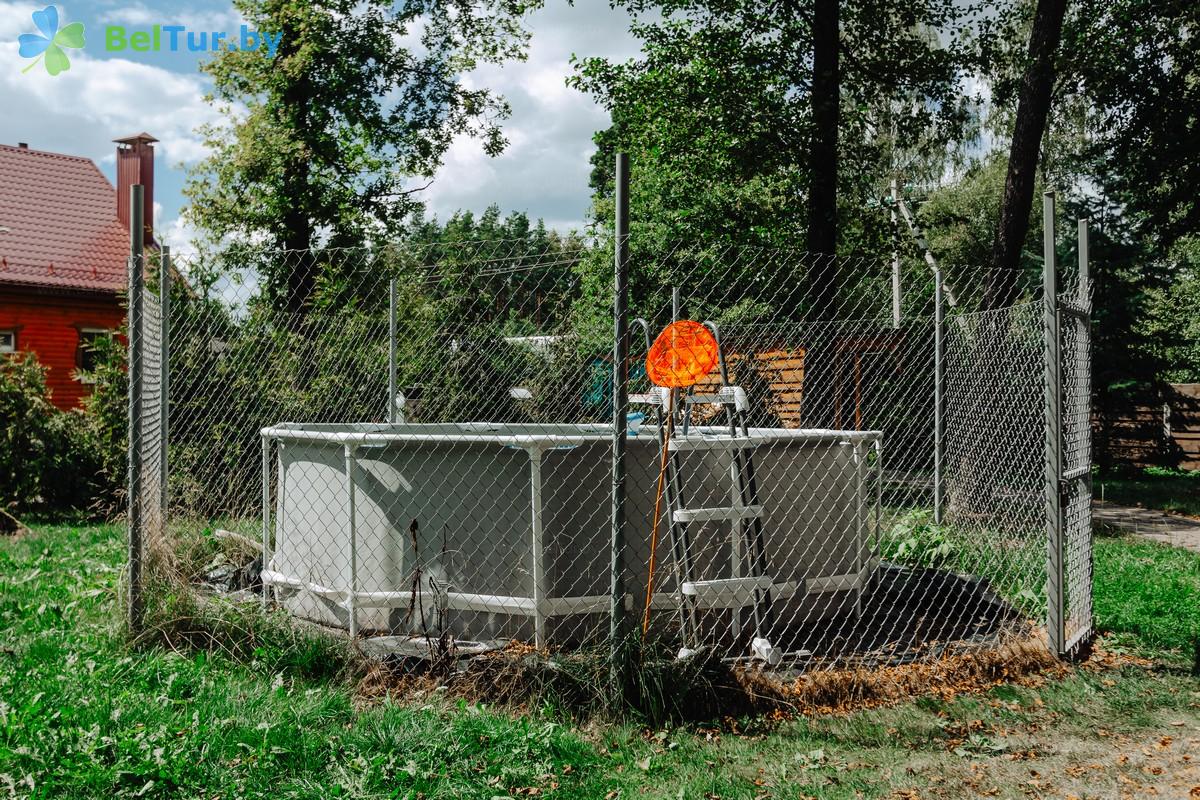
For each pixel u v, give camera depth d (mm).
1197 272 27688
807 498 5324
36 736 3207
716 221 16625
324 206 17703
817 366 9820
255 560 6242
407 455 4793
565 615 4602
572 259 5688
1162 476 18234
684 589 4570
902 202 19812
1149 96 15891
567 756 3410
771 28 14000
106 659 4270
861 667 4438
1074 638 5012
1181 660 4973
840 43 14102
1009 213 11750
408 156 19359
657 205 19219
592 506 4699
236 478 8328
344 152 18375
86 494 10500
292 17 17688
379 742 3398
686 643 4449
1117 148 16984
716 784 3254
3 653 4434
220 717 3566
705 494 4922
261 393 8922
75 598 5457
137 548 4637
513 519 4609
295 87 17922
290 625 4508
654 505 4832
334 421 9961
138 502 4656
